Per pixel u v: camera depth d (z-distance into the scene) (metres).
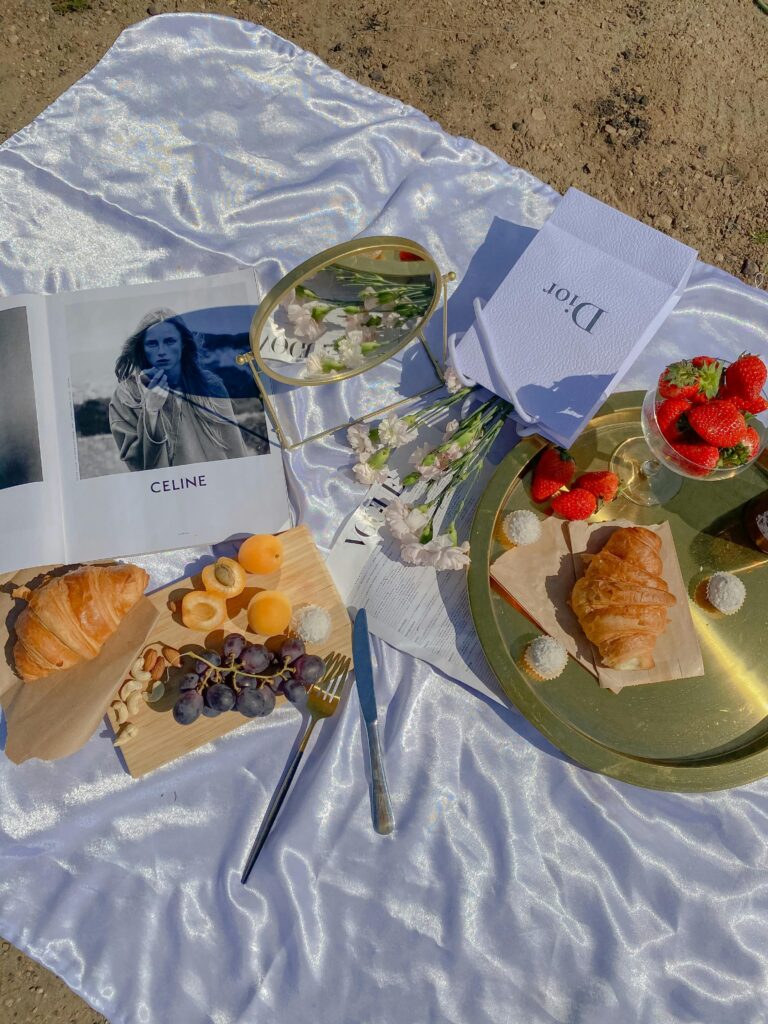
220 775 1.14
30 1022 1.55
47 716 1.09
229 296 1.26
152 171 1.31
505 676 1.09
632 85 1.92
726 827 1.15
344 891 1.11
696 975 1.10
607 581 1.09
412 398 1.23
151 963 1.08
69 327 1.24
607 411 1.22
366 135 1.34
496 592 1.17
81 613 1.06
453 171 1.34
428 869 1.12
